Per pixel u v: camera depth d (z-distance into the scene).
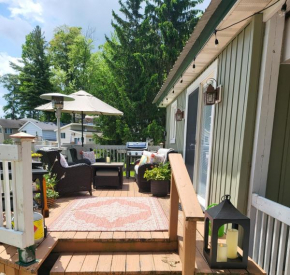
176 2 11.72
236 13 1.95
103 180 4.17
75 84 19.28
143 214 2.75
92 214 2.73
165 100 6.79
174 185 2.12
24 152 1.66
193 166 4.07
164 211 2.88
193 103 4.14
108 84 11.42
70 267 1.89
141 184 3.96
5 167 1.74
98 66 18.48
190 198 1.67
